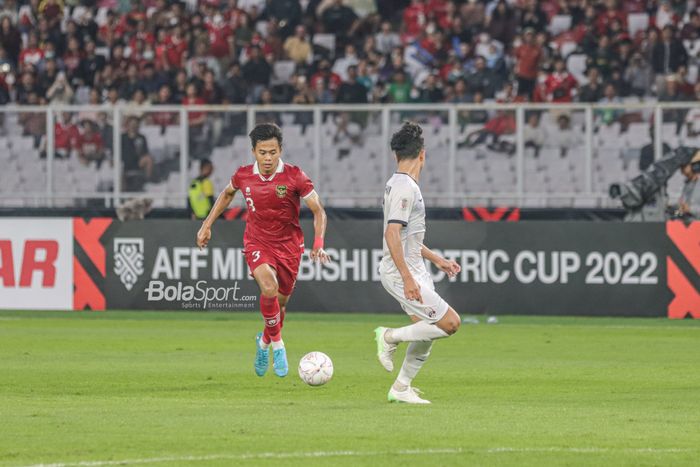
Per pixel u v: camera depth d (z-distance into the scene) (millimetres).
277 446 21703
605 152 56906
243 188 31047
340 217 55500
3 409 26922
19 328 49031
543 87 71312
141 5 82062
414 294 26016
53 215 58562
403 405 27578
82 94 77438
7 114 61219
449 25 77062
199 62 75688
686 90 70812
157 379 33125
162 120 60031
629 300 50219
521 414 26047
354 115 58656
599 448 21562
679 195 55031
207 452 21078
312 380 28750
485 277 51250
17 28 81250
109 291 52781
